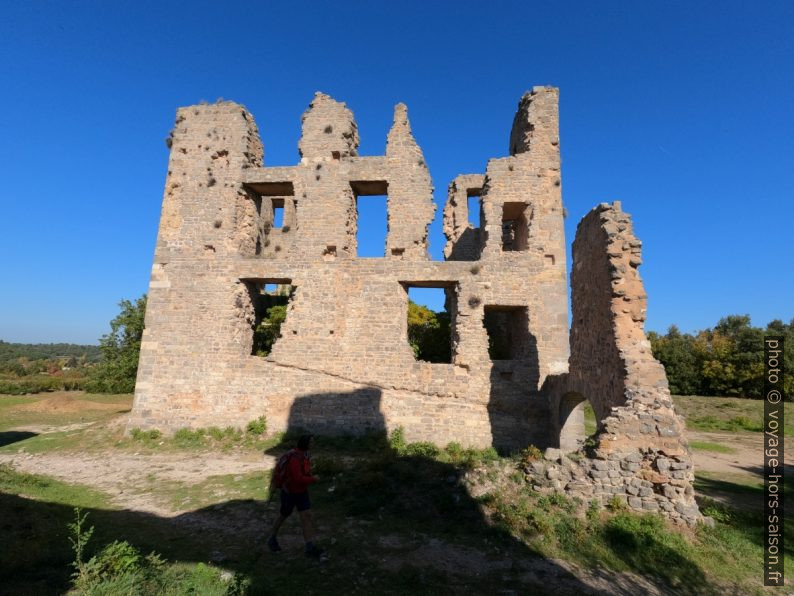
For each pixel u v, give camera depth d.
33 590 5.45
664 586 7.10
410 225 19.08
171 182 20.42
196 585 5.82
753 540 8.86
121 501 10.60
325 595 6.04
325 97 20.61
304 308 18.69
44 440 18.36
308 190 19.75
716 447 22.42
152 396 18.44
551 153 19.25
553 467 9.63
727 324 66.25
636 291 11.35
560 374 16.36
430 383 17.77
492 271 18.27
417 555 7.45
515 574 6.97
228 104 20.88
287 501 7.44
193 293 19.22
